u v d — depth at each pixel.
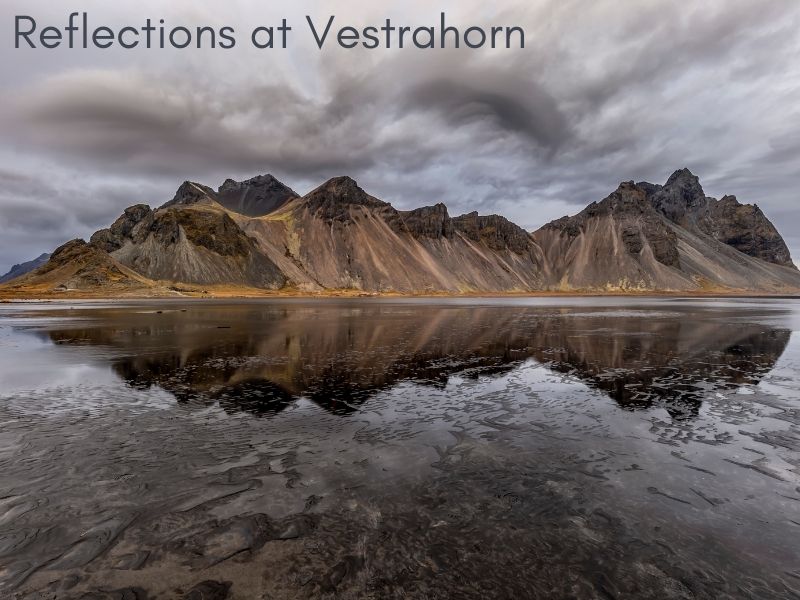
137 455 10.63
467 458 10.61
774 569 6.62
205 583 6.20
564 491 8.99
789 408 14.84
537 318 56.00
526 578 6.38
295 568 6.52
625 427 12.92
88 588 6.07
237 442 11.54
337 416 13.81
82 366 21.66
